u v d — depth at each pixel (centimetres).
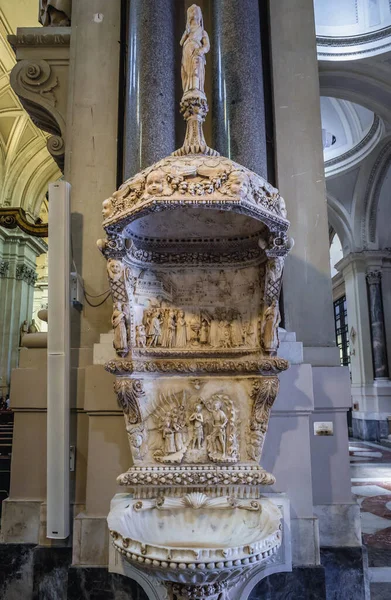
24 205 1653
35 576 305
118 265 275
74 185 363
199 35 306
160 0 380
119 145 378
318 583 285
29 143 1603
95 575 291
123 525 242
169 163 255
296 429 307
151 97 358
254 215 252
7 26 1166
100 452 308
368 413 1281
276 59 390
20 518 324
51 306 314
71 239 352
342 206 1348
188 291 315
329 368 332
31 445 336
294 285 353
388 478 728
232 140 355
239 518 260
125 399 279
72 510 315
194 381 295
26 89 409
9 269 1656
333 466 321
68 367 314
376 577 341
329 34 832
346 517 310
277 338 282
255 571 274
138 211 248
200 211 284
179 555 202
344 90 912
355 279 1349
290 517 294
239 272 315
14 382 340
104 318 346
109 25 397
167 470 276
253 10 386
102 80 385
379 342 1303
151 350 294
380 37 818
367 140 1168
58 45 415
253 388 288
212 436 285
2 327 1617
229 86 366
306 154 372
